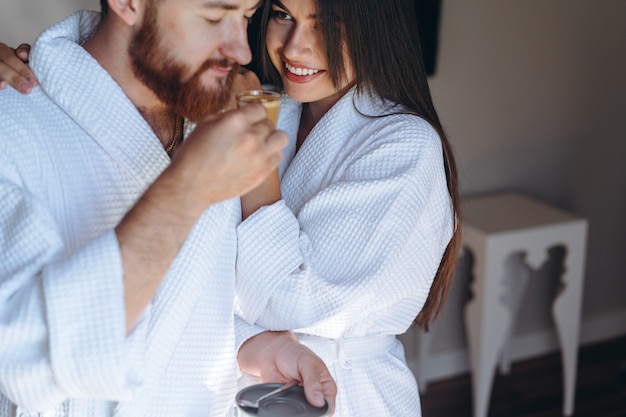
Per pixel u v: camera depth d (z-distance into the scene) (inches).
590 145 130.0
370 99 56.8
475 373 114.0
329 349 54.1
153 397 44.4
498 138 122.5
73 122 44.0
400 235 51.4
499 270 109.8
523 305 132.6
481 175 123.1
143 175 44.8
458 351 128.1
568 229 113.0
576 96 126.3
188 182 37.3
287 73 55.5
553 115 125.3
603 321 140.5
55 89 43.4
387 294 53.5
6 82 43.7
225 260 48.4
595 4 123.1
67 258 37.7
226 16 42.2
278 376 50.4
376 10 53.9
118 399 38.2
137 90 45.4
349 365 54.5
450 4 112.7
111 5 42.5
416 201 52.4
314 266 51.1
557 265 132.8
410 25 56.4
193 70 42.9
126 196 44.7
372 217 51.3
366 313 53.4
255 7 43.4
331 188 52.6
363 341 55.1
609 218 135.7
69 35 46.5
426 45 111.0
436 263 56.8
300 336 54.5
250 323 52.7
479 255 109.7
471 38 115.6
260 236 49.6
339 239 51.4
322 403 44.1
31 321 37.3
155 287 38.9
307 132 61.1
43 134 42.8
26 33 96.0
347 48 54.3
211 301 47.4
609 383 128.7
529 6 118.2
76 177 43.5
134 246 37.9
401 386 56.5
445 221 57.1
